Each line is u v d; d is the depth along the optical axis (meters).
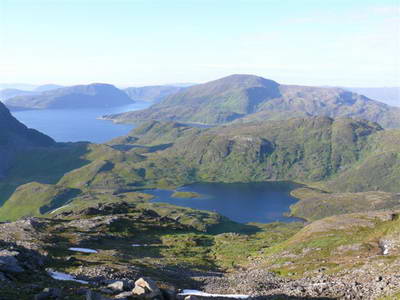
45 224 140.75
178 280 68.50
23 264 50.91
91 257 84.06
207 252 128.38
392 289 42.34
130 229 156.62
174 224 184.62
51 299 36.31
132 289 43.84
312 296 46.44
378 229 96.44
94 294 36.88
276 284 63.75
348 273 61.19
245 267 98.12
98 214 190.75
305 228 118.44
